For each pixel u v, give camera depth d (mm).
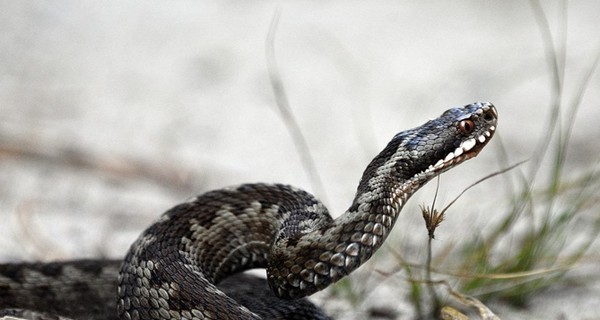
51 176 14062
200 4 24203
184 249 7984
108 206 13156
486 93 19594
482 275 9164
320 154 16734
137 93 18656
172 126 17297
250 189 8547
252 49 21547
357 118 18234
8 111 16188
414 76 20500
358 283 10578
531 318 9961
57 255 10953
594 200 12078
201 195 8469
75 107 17297
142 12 23156
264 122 18141
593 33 22562
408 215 13109
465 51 21766
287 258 7496
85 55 20281
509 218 10648
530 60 21047
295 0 24891
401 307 10148
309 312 8477
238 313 7348
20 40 20312
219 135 17188
